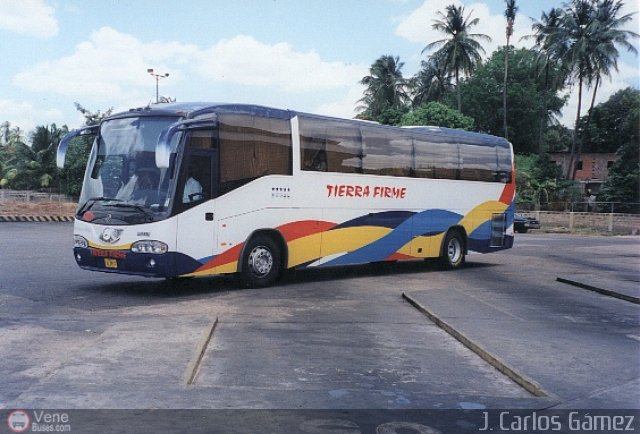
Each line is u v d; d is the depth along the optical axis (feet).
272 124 40.34
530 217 135.13
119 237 34.83
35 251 60.23
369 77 208.33
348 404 17.28
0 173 175.63
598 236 116.57
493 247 59.52
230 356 22.24
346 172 45.19
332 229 44.19
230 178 37.73
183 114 35.78
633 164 163.22
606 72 163.53
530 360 22.85
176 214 34.94
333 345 24.49
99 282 40.86
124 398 16.94
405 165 50.21
